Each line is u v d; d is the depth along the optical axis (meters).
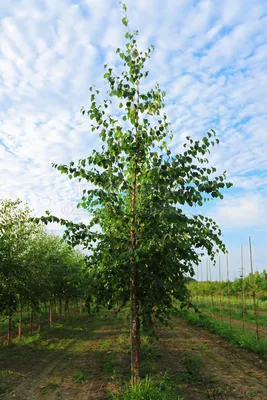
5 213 11.77
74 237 6.48
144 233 6.03
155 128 6.54
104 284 6.52
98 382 8.36
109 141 6.43
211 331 16.98
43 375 9.25
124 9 6.52
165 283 5.91
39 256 14.32
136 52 6.53
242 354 11.62
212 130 5.94
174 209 5.58
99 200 6.59
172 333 16.64
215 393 7.40
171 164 5.86
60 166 6.46
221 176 5.74
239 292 27.44
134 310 6.21
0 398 7.29
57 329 18.70
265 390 7.59
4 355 11.58
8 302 10.90
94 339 15.30
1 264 10.92
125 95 6.39
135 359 6.17
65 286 19.25
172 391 6.92
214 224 6.39
